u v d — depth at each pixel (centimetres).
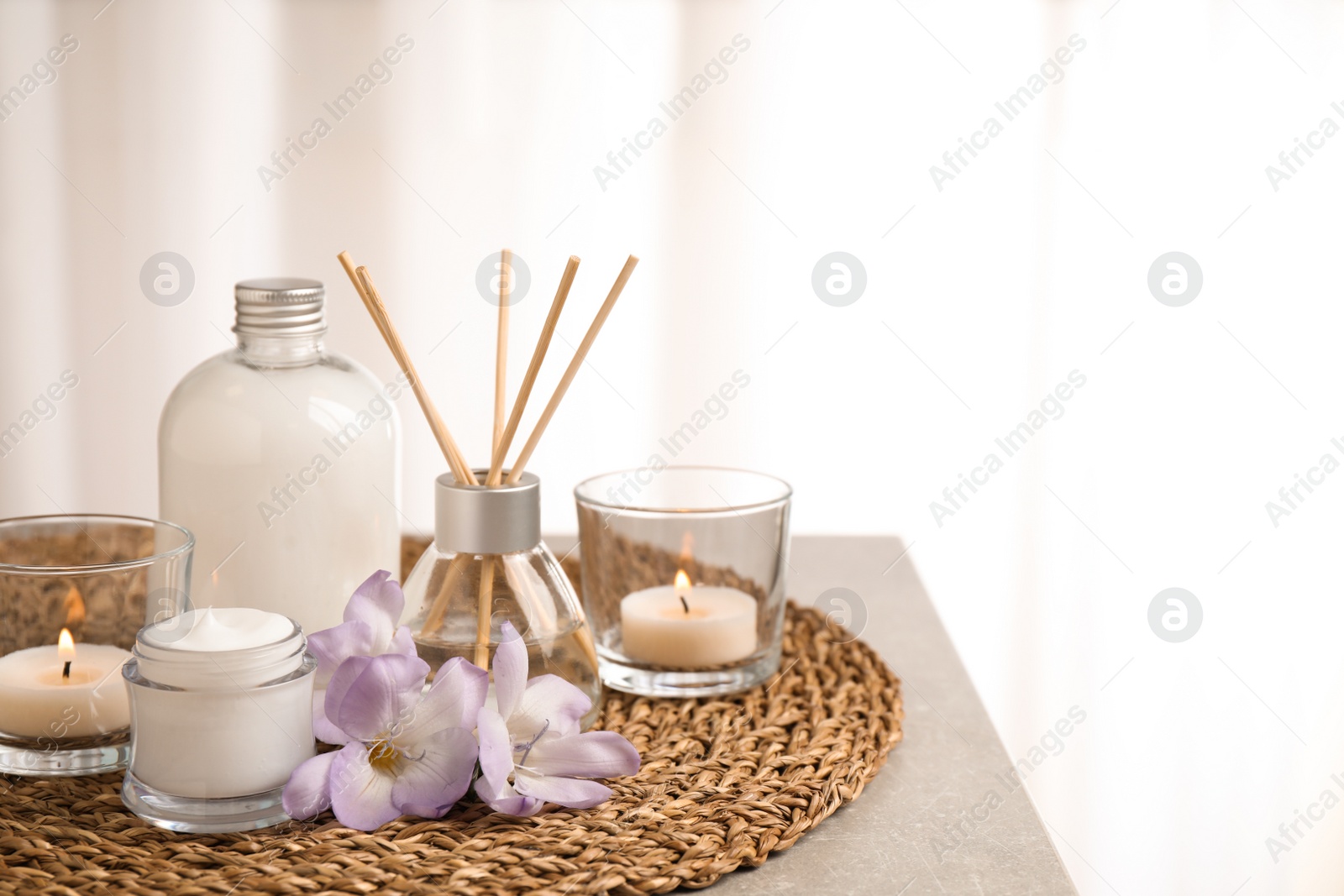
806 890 48
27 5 140
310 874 46
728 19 145
